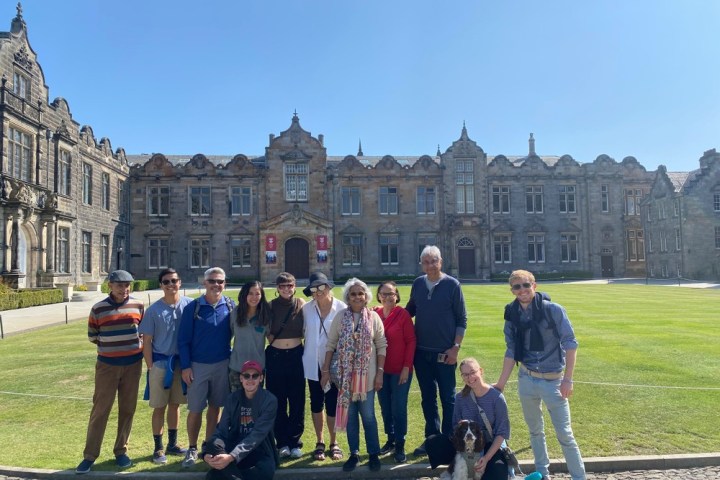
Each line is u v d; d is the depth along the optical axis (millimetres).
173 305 7703
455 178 51688
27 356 14016
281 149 49594
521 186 52906
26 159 31812
